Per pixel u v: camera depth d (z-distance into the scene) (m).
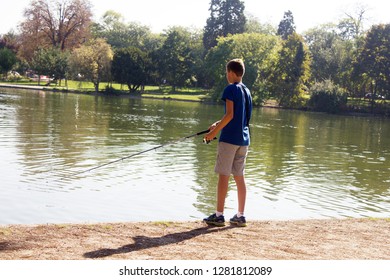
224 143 6.89
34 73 110.69
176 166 20.47
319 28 97.81
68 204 14.04
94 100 66.06
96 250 5.77
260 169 21.34
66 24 93.38
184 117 47.25
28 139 25.55
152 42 120.88
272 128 42.50
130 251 5.79
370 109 75.50
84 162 20.16
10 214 12.88
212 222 7.09
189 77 95.44
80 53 82.44
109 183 16.78
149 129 34.50
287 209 14.95
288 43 80.50
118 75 84.81
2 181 16.08
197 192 16.27
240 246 6.18
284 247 6.23
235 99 6.80
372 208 15.73
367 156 27.97
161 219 13.25
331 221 7.82
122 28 122.88
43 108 46.41
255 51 81.69
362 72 77.75
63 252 5.66
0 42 112.31
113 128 33.53
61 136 27.61
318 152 28.31
